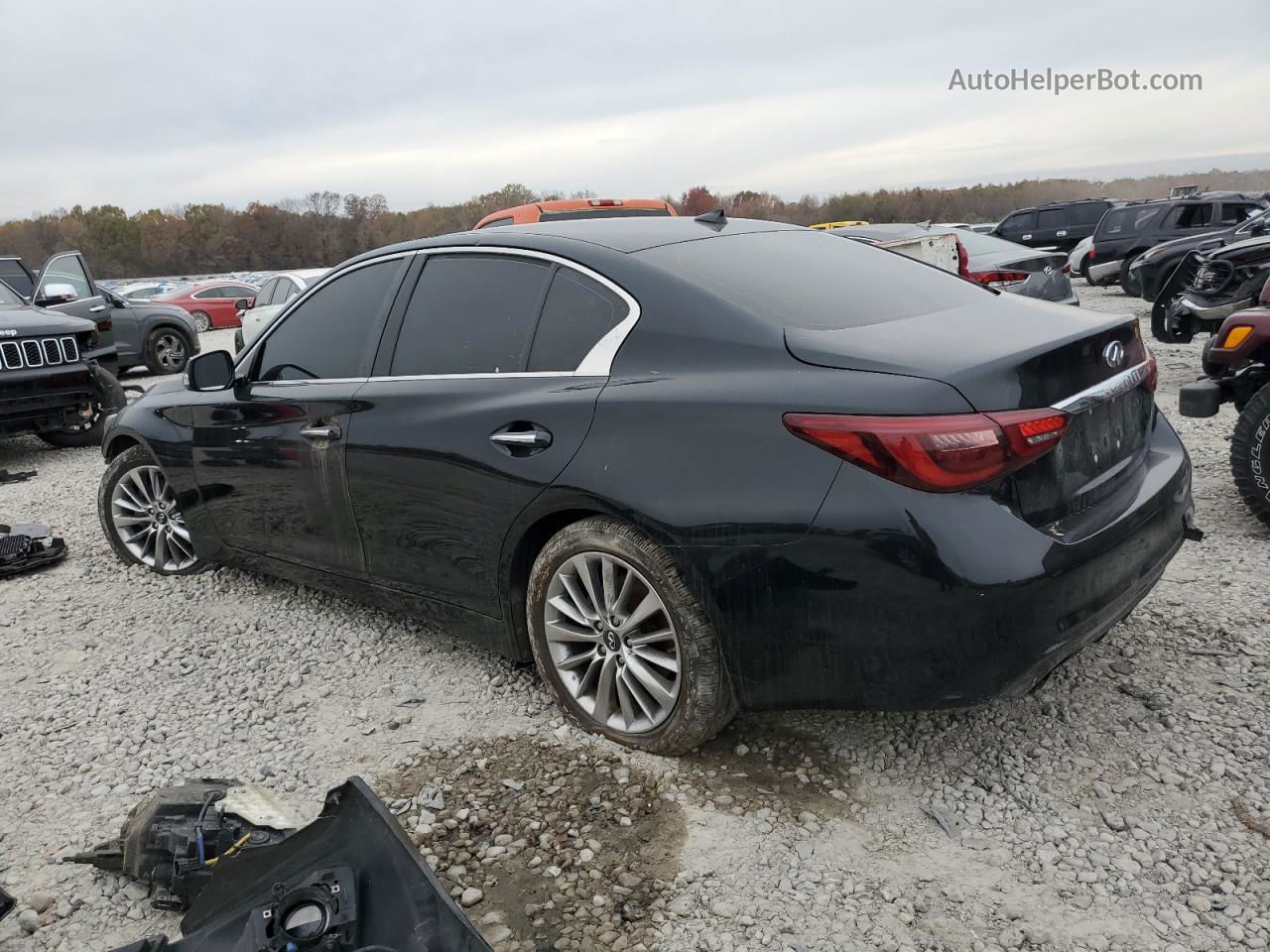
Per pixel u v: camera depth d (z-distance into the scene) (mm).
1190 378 8594
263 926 1539
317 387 3684
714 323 2684
